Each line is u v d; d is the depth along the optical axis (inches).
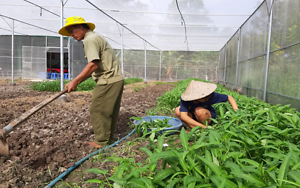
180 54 1097.4
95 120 122.1
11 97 298.0
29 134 140.2
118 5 351.3
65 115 191.2
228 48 613.9
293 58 210.4
